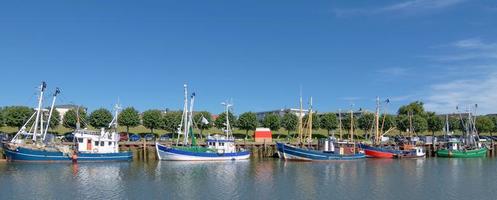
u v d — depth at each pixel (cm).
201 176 7662
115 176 7444
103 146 9794
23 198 5569
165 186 6581
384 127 17588
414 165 10438
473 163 11256
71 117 13912
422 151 13262
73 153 9206
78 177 7225
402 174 8475
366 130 17262
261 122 16400
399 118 18088
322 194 6175
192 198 5791
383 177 7962
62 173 7612
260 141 12862
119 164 9281
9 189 6075
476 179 7888
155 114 14750
